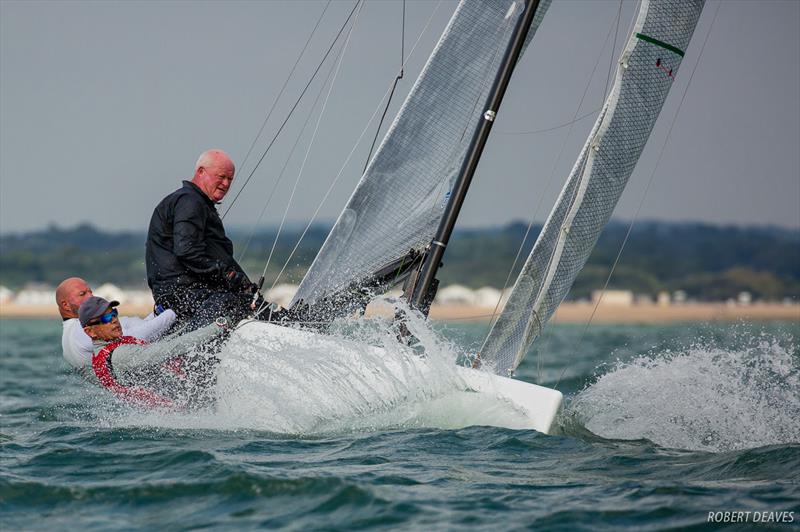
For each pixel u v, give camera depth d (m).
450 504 16.42
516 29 24.30
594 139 25.06
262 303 23.59
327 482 17.11
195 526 15.44
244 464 18.56
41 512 16.19
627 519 15.77
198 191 23.06
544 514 15.95
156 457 19.19
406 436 21.27
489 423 22.06
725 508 16.23
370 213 25.00
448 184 25.03
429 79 24.94
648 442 21.89
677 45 25.06
